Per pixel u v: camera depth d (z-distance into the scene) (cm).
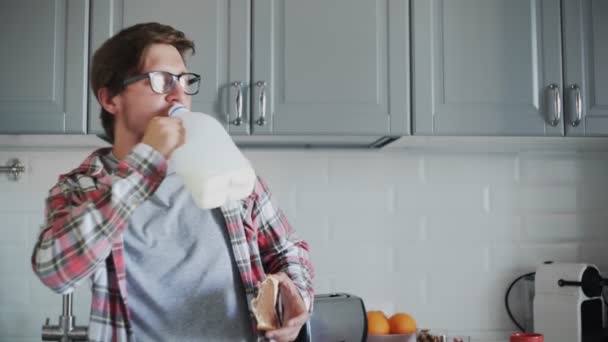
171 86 118
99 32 183
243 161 106
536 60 190
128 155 103
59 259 101
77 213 101
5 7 183
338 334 176
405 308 216
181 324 116
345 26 186
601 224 222
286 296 118
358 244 216
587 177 222
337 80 185
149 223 118
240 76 183
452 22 189
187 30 183
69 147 212
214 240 121
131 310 115
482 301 218
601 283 205
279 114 183
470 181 220
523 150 222
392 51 187
